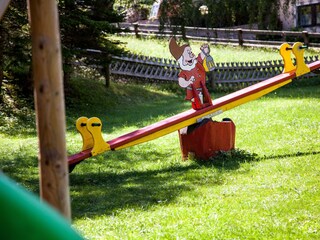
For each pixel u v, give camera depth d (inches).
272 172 288.2
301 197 245.1
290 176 277.9
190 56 331.0
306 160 303.3
